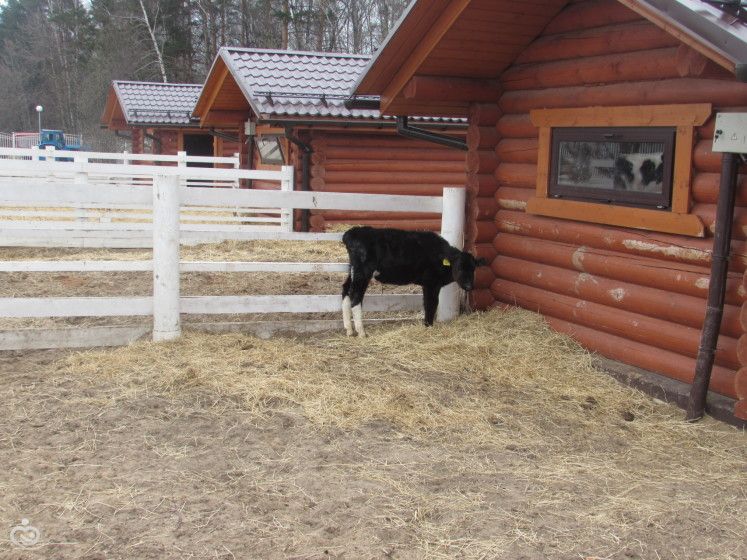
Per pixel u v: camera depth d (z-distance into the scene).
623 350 6.61
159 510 4.10
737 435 5.34
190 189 7.27
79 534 3.83
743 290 5.30
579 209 6.92
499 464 4.82
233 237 7.65
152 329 7.25
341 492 4.36
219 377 6.17
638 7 5.25
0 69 64.06
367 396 5.87
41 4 71.94
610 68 6.50
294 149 14.99
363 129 14.39
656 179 6.15
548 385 6.29
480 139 8.12
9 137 52.50
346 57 16.41
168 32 46.09
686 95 5.84
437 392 6.06
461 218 8.21
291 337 7.55
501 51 7.51
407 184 15.37
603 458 4.96
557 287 7.35
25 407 5.50
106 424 5.25
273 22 43.69
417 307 8.29
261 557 3.68
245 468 4.64
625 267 6.51
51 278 10.09
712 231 5.75
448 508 4.20
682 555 3.81
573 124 6.95
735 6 5.07
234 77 15.08
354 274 7.51
